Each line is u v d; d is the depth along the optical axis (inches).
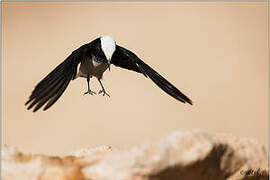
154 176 205.5
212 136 219.5
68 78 324.2
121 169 204.4
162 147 208.1
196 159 209.0
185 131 215.9
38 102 297.9
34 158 218.4
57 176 210.7
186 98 334.0
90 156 229.3
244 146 227.3
